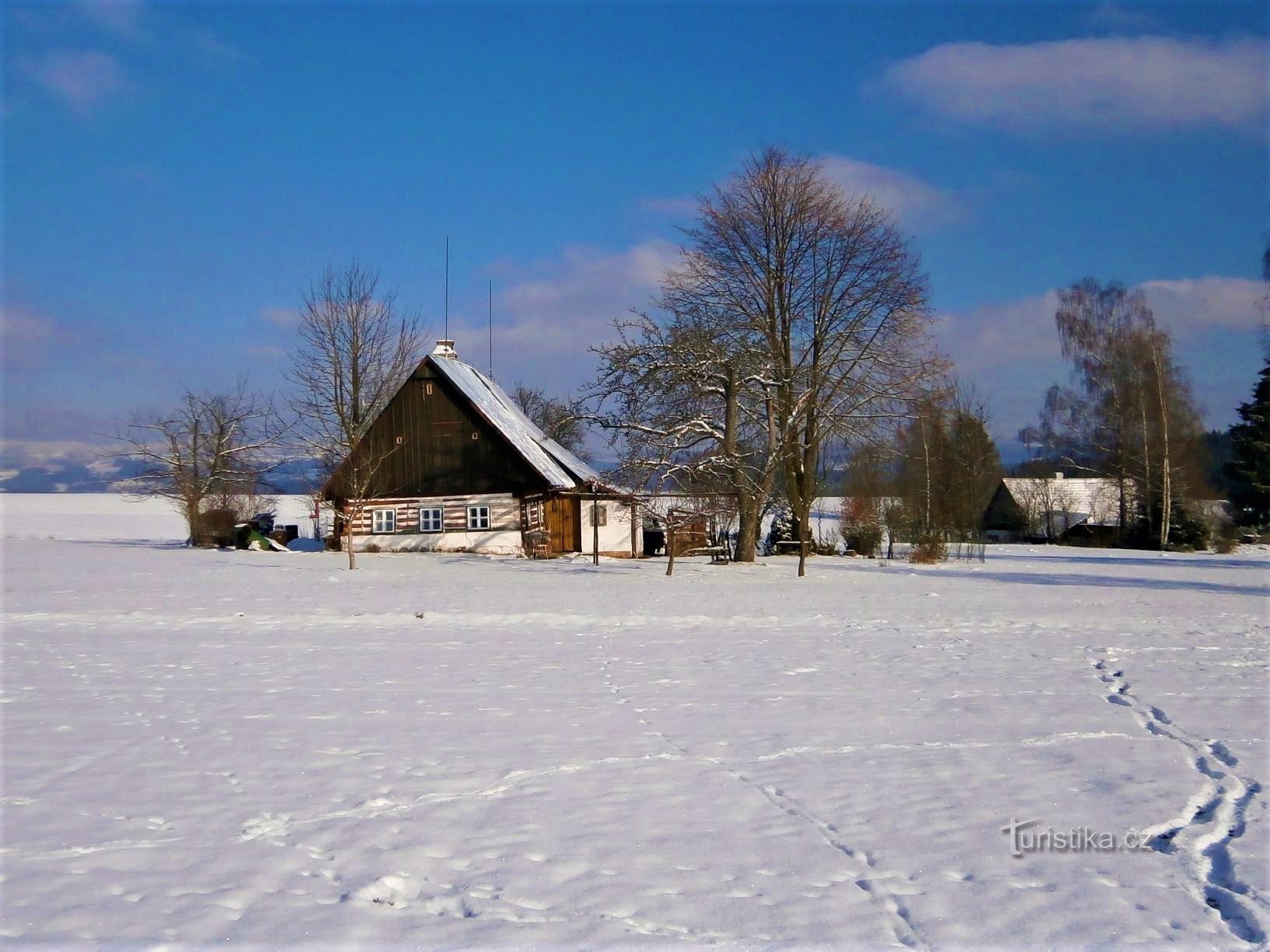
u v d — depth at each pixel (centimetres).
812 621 2127
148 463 5512
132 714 1135
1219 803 835
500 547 4803
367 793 828
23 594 2519
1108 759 966
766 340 4222
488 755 957
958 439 6425
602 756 959
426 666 1507
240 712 1152
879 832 750
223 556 4300
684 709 1188
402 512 4919
